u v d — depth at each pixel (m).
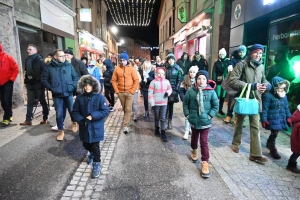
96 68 7.11
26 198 2.49
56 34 10.55
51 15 9.88
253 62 3.23
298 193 2.57
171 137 4.49
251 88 3.18
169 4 22.28
